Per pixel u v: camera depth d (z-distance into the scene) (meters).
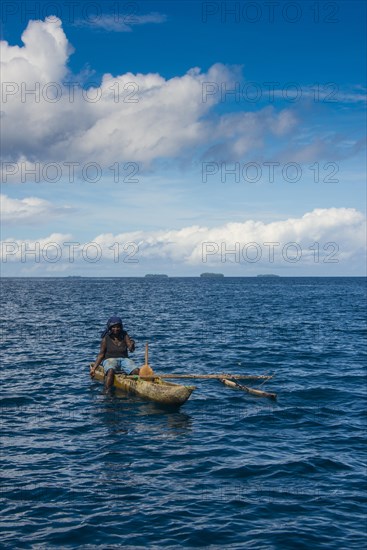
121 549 6.36
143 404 13.15
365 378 16.11
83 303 57.47
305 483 8.23
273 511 7.31
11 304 55.31
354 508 7.40
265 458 9.30
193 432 10.85
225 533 6.73
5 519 7.05
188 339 25.34
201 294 85.25
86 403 13.20
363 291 106.12
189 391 12.69
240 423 11.48
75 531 6.75
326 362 19.00
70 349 22.06
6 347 22.47
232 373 17.05
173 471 8.73
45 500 7.62
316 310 46.97
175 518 7.11
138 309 47.38
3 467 8.85
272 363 18.78
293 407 12.76
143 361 19.16
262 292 96.88
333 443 10.11
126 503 7.54
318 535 6.68
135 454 9.53
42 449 9.76
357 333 28.22
